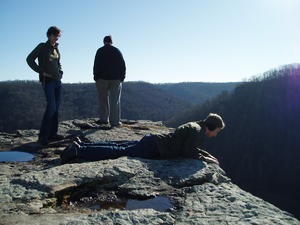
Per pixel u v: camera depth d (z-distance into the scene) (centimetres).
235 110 10156
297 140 8450
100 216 280
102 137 703
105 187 384
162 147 467
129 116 11706
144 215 283
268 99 9775
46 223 272
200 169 423
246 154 8519
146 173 412
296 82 10088
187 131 465
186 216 288
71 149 495
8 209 304
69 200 354
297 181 7531
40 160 553
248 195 345
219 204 314
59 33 641
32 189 355
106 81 820
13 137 791
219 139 9550
